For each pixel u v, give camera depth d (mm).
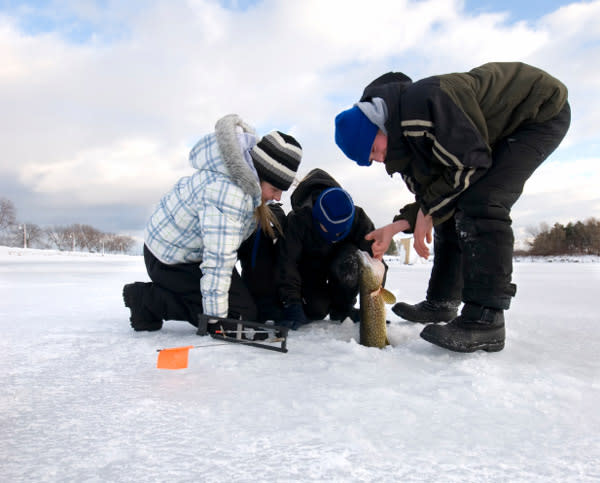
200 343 2127
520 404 1295
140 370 1644
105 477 844
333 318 3059
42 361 1785
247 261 2824
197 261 2494
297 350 1995
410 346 2066
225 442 1009
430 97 1786
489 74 1902
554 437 1065
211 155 2266
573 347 2084
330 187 2904
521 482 844
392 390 1404
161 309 2453
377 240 2217
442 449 990
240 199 2213
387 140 1954
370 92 2014
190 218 2320
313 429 1091
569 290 5809
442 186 1896
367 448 986
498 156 1928
